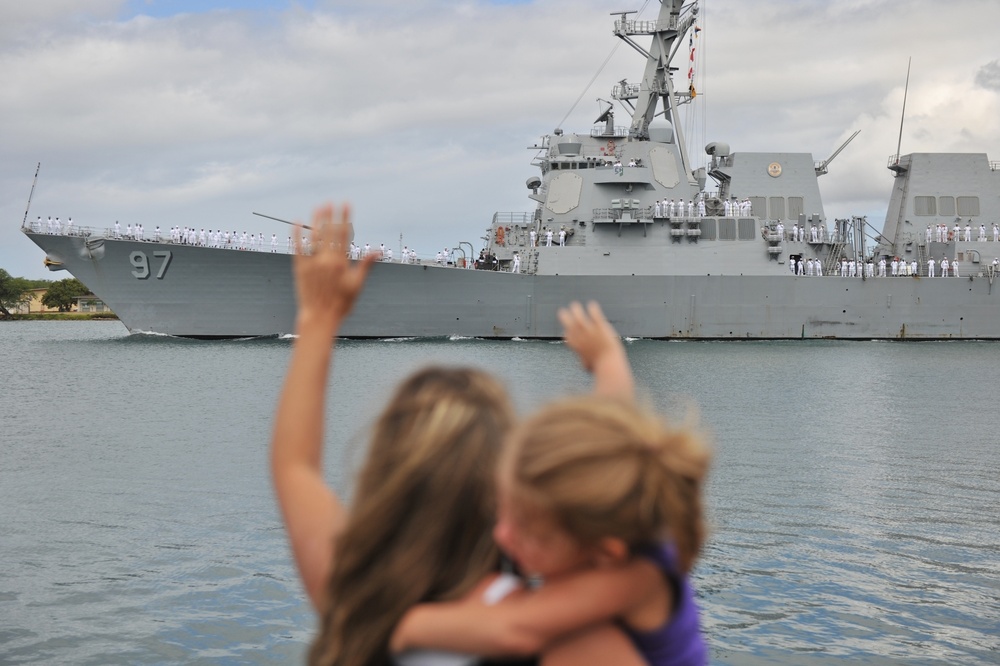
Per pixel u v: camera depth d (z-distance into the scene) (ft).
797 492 62.08
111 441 82.12
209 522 53.62
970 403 108.27
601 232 195.42
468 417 8.45
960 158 215.10
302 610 39.93
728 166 207.82
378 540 8.32
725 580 44.06
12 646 36.27
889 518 55.47
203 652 35.83
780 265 198.49
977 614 40.06
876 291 198.90
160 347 174.40
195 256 182.19
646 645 8.00
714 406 104.06
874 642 36.99
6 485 63.67
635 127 209.97
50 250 184.34
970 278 200.13
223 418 95.55
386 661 8.25
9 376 136.05
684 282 193.26
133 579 43.65
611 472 7.35
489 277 188.03
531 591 8.15
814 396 113.29
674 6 208.54
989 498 61.05
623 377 10.74
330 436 82.94
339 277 10.06
